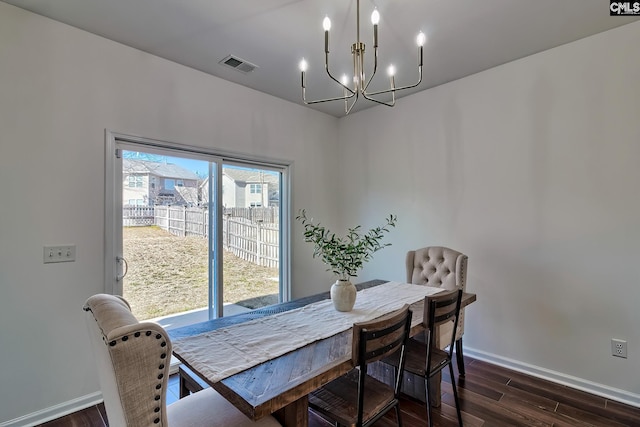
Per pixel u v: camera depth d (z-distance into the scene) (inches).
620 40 87.0
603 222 89.7
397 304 82.9
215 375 46.5
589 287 91.9
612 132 88.1
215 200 118.5
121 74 94.2
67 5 77.4
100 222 90.3
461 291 74.7
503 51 99.9
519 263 104.5
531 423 77.8
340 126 162.2
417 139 131.8
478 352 113.2
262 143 130.4
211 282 117.3
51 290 82.2
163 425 37.6
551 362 98.1
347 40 93.0
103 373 39.7
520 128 104.3
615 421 78.4
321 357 52.6
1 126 75.8
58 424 79.1
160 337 36.6
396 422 78.7
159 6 78.0
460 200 118.7
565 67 95.7
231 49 98.3
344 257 78.3
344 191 160.1
